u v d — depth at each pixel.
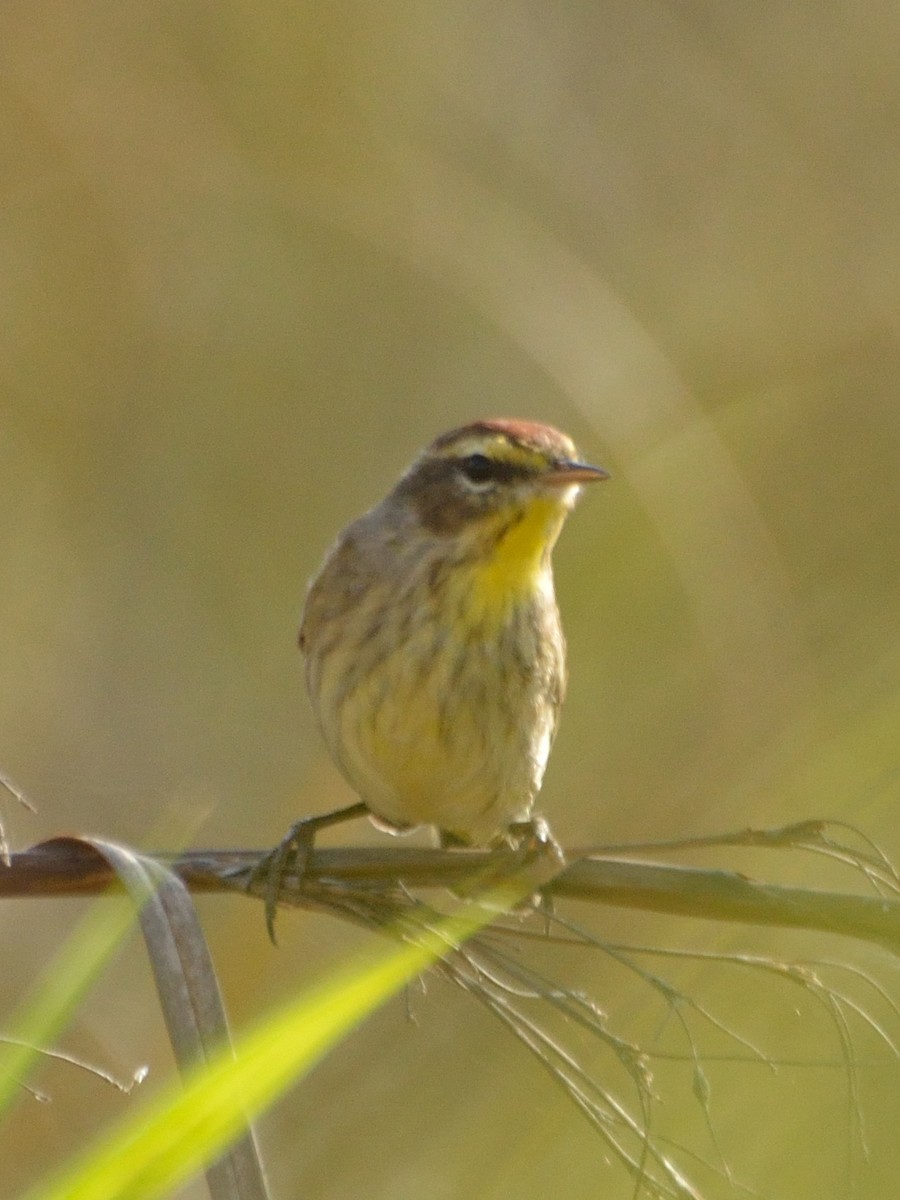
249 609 13.07
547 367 11.29
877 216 13.12
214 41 13.07
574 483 8.50
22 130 12.81
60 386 12.98
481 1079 8.32
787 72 13.52
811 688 10.50
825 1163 7.42
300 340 13.46
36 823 12.02
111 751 12.38
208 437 13.28
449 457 8.58
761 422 12.52
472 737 8.34
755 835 5.46
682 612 12.12
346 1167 8.39
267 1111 8.52
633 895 5.69
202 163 13.01
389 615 8.36
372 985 4.32
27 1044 4.70
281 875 6.11
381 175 12.84
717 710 10.62
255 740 12.62
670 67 13.45
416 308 13.48
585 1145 7.96
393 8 13.19
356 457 13.40
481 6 13.35
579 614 12.23
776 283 12.88
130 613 12.80
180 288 13.31
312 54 13.06
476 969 5.37
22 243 12.91
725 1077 7.77
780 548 12.20
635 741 11.41
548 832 8.29
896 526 12.14
